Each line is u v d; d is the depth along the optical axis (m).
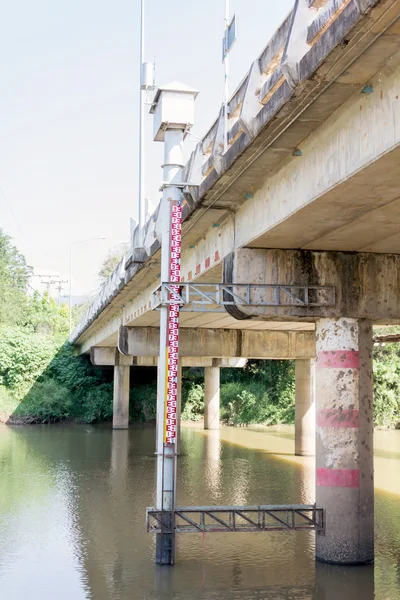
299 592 12.62
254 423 52.66
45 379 56.28
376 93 9.27
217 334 32.41
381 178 10.13
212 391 48.69
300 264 14.98
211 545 15.90
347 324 14.84
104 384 57.19
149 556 14.92
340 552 14.21
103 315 38.59
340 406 14.56
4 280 84.31
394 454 32.75
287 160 12.38
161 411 14.75
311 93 9.60
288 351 32.84
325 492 14.46
